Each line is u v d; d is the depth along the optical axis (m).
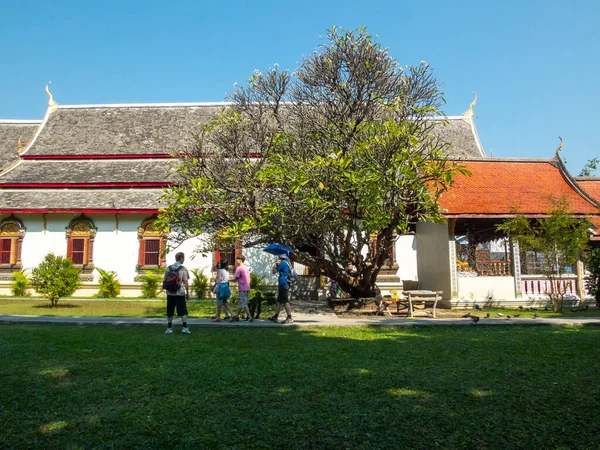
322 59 14.93
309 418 5.21
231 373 7.01
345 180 13.09
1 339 9.75
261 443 4.58
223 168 15.22
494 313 15.52
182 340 9.82
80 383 6.51
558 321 12.38
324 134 14.61
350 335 10.61
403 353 8.46
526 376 6.84
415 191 13.68
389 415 5.29
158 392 6.11
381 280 21.92
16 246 23.05
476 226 18.11
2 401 5.75
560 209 15.73
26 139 28.64
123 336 10.27
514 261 17.69
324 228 14.89
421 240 20.70
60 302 19.95
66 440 4.65
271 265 22.84
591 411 5.41
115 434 4.79
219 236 14.12
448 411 5.42
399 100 13.98
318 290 22.66
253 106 16.17
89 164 25.50
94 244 23.00
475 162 19.56
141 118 28.16
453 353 8.47
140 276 22.28
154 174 24.44
